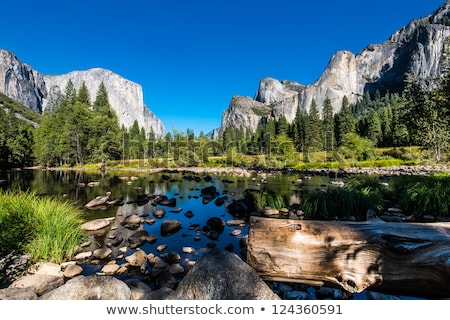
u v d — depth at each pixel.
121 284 3.24
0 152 47.00
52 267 4.46
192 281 2.98
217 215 8.83
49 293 2.97
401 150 36.66
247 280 2.95
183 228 7.25
